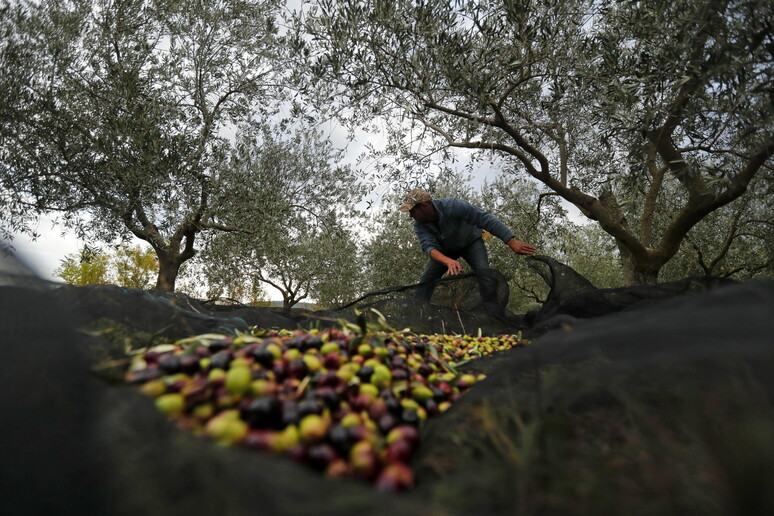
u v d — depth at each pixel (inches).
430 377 57.6
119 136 319.3
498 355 74.6
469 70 173.8
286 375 43.3
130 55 355.9
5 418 25.8
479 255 183.0
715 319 32.0
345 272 577.9
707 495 23.6
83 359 31.5
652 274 251.8
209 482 21.0
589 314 101.7
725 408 26.2
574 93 187.0
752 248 368.2
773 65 96.8
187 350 41.7
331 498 20.8
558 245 409.4
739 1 95.3
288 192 426.9
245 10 376.5
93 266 553.3
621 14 158.1
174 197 344.2
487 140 243.8
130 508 20.7
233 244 430.6
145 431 23.6
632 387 31.2
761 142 114.6
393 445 31.8
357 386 43.7
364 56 191.5
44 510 23.7
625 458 26.7
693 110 126.2
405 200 180.9
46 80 307.7
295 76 238.7
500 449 30.2
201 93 388.8
